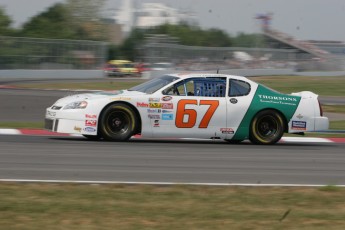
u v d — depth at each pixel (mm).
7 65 86250
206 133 24062
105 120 23188
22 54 88188
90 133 23031
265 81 84062
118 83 72375
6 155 19297
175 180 15789
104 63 98625
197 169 17750
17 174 15938
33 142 23031
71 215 11469
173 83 23953
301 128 25156
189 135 23922
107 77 96312
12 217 11195
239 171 17672
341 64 150875
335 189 14664
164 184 14781
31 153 19922
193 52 115750
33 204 12242
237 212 12141
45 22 138125
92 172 16609
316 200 13516
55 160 18531
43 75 89125
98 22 154750
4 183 14320
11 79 78812
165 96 23688
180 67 110438
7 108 37500
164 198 13273
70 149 21141
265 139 24781
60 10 151500
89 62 96688
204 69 116938
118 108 23297
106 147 21938
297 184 15711
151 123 23531
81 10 153125
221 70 111938
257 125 24625
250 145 24594
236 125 24328
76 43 94812
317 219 11758
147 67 103688
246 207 12641
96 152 20547
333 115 39688
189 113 23812
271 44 170625
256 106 24500
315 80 89750
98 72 96688
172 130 23734
